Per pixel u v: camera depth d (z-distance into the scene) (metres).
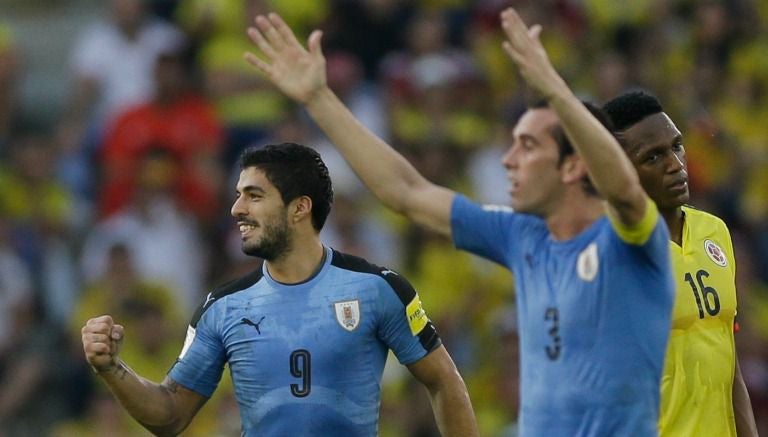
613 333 18.31
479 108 50.44
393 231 45.38
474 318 43.69
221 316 20.58
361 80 50.41
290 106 47.41
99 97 49.75
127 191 46.19
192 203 46.06
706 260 22.03
